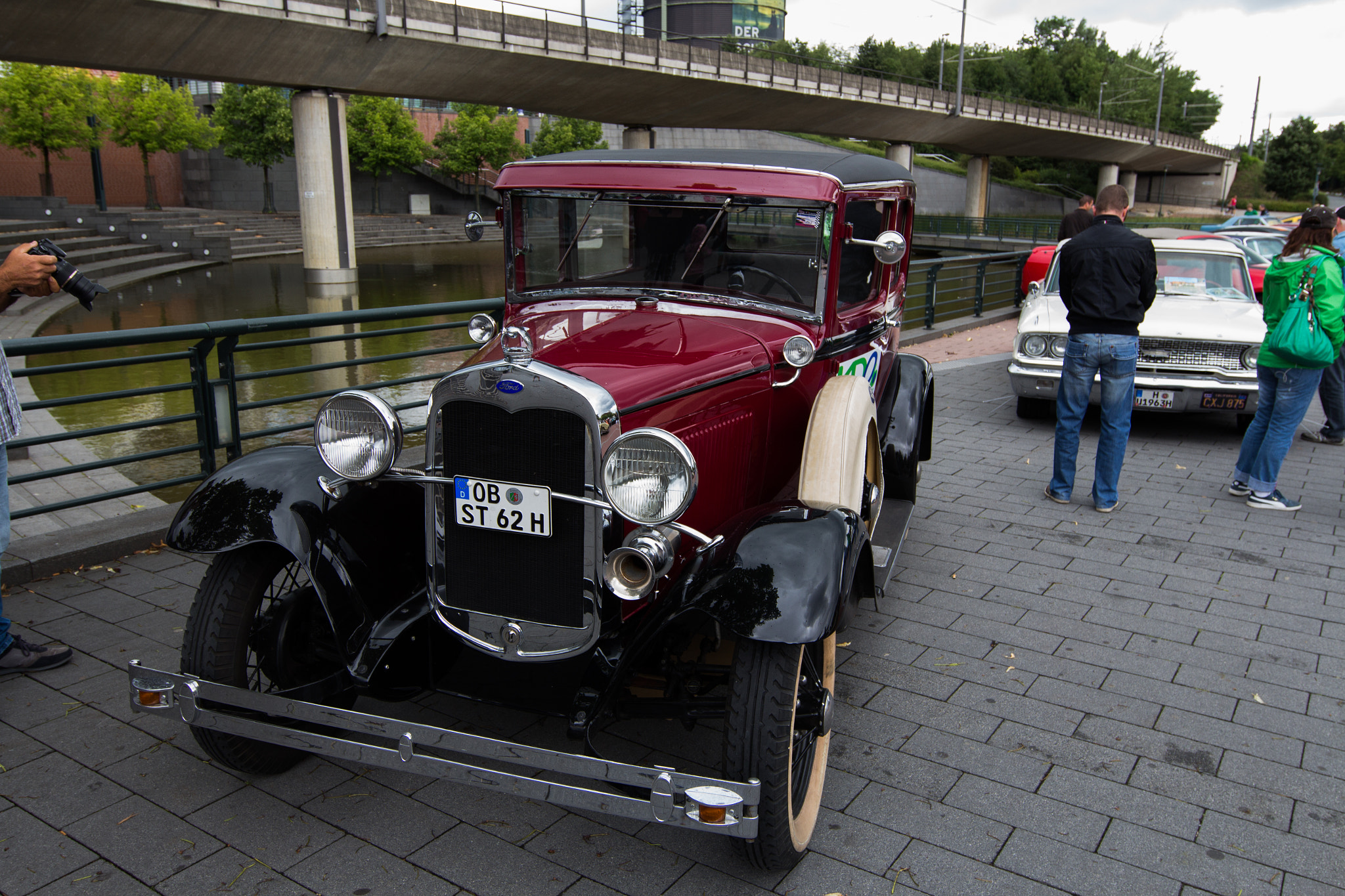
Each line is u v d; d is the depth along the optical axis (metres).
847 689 3.80
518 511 2.72
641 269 3.77
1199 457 7.27
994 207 79.38
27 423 10.28
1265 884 2.72
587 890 2.67
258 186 53.53
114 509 6.66
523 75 32.94
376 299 24.00
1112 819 3.01
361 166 54.81
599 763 2.41
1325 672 3.97
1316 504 6.12
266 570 3.05
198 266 32.56
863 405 3.49
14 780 3.11
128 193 47.62
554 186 3.71
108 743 3.33
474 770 2.51
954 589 4.79
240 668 2.98
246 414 11.03
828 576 2.60
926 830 2.95
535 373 2.61
